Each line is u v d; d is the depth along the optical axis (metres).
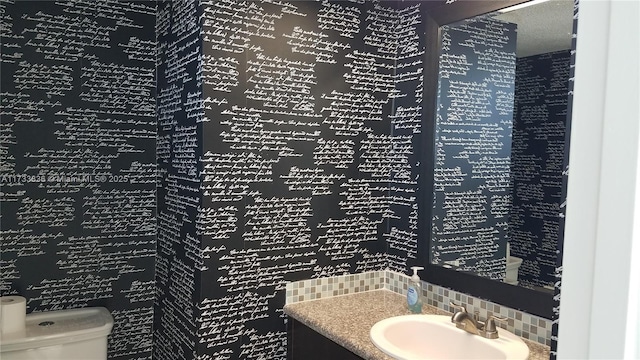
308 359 1.85
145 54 2.36
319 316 1.84
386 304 2.01
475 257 1.82
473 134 1.82
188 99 1.95
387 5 2.19
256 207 1.93
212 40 1.82
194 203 1.91
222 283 1.88
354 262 2.17
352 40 2.11
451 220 1.92
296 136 2.00
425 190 2.03
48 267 2.19
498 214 1.74
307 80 2.02
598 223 0.42
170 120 2.17
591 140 0.43
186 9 1.97
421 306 1.90
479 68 1.81
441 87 1.97
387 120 2.22
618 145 0.40
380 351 1.51
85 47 2.22
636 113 0.39
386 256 2.25
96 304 2.30
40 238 2.17
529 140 1.63
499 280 1.73
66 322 2.10
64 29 2.18
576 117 0.44
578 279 0.44
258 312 1.95
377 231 2.22
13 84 2.08
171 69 2.15
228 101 1.86
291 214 2.00
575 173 0.44
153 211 2.40
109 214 2.31
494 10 1.75
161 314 2.29
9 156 2.09
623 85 0.40
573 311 0.45
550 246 1.57
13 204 2.11
